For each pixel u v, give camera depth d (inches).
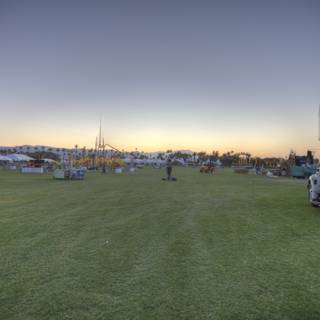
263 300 162.6
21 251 239.3
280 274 197.0
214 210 430.3
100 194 611.5
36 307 153.9
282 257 230.1
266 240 276.2
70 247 250.8
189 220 361.4
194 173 1791.3
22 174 1467.8
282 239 279.9
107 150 2672.2
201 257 228.8
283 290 174.1
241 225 336.2
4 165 2741.1
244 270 203.3
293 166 1456.7
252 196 598.9
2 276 190.7
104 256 229.5
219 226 331.0
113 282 183.2
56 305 155.9
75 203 485.7
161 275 194.1
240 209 440.8
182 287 177.3
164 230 311.6
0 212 404.2
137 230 310.8
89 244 259.9
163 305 156.9
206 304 158.1
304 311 152.1
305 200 540.7
